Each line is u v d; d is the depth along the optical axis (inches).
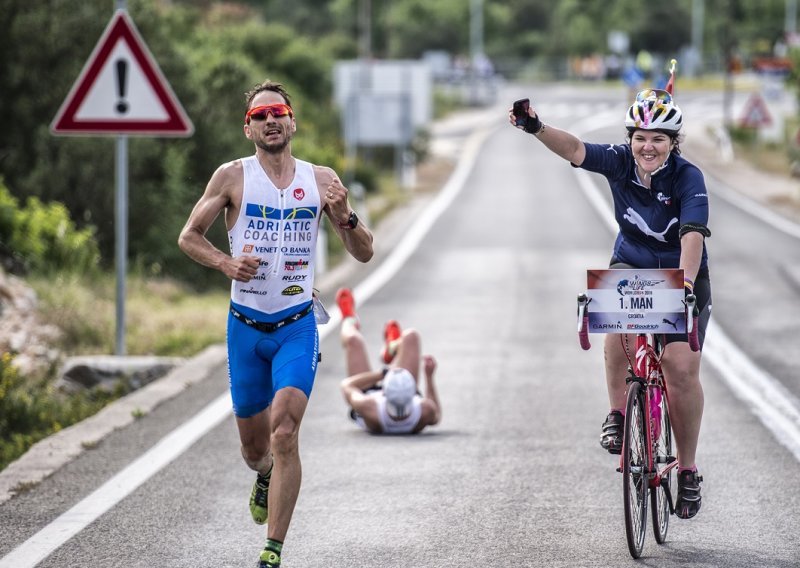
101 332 1423.5
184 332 1480.1
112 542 713.0
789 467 891.4
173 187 1920.5
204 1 5241.1
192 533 732.0
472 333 1563.7
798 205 3425.2
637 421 701.9
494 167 4690.0
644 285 676.1
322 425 1051.9
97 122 1204.5
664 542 717.3
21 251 1644.9
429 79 4279.0
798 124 5442.9
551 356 1395.2
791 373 1275.8
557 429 1024.9
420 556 687.1
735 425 1032.2
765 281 2048.5
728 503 800.3
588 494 819.4
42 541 713.0
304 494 824.3
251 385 674.2
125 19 1198.3
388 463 909.8
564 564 671.1
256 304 662.5
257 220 653.3
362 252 668.7
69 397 1185.4
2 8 1884.8
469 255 2460.6
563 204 3506.4
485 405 1128.8
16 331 1339.8
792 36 7829.7
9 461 944.9
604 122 6136.8
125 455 925.2
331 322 1654.8
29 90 1875.0
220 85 2265.0
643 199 707.4
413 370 1046.4
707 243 2586.1
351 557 685.9
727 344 1462.8
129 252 1893.5
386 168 4483.3
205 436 988.6
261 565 627.8
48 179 1806.1
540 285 2039.9
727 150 4857.3
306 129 3612.2
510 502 800.3
